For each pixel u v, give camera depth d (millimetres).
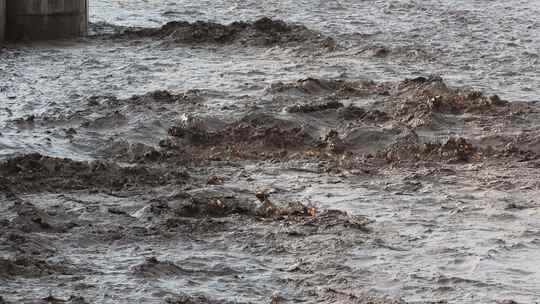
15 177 27484
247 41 52219
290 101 37656
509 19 62094
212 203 25516
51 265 21172
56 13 53125
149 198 26344
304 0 69750
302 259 22125
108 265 21438
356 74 44656
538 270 21766
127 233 23453
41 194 26484
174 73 44094
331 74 44531
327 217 24953
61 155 30969
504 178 29203
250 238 23391
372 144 32531
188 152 31766
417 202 26734
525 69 47188
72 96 39219
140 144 31719
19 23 52406
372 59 48875
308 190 27781
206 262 21766
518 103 38062
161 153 31109
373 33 56562
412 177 29109
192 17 63594
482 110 36875
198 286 20391
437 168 30203
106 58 48062
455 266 21922
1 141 31750
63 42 52562
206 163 30562
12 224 23453
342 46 51625
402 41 54125
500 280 21141
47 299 19219
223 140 32844
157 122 34375
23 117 35312
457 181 28906
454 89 40031
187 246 22859
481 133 34062
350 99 38375
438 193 27641
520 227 24688
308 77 40438
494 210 26016
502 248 23078
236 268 21438
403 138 32625
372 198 27078
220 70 44875
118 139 32562
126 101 37500
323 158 31344
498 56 50094
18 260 21141
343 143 32469
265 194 26922
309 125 33969
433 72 45750
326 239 23344
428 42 53938
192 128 33375
